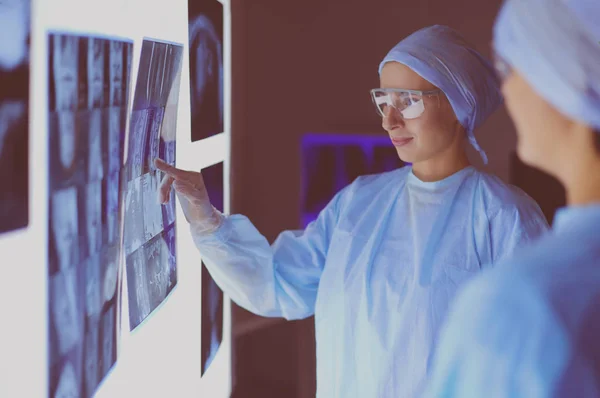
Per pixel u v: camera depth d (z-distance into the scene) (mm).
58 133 872
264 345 2832
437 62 1431
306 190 2736
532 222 1447
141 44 1170
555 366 611
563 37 661
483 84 1465
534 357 620
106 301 1086
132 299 1230
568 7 672
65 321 929
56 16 855
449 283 1435
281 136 2740
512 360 631
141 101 1187
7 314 788
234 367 2607
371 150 2639
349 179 2684
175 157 1482
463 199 1504
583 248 653
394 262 1513
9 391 796
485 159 1553
